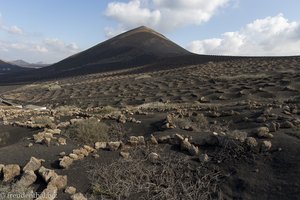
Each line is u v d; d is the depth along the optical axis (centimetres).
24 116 1884
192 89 3675
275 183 666
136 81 5550
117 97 3947
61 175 750
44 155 883
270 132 912
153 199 676
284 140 816
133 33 17338
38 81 10531
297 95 2578
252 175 705
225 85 3569
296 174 671
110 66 11781
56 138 1086
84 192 703
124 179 734
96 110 2130
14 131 1335
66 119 1641
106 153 863
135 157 825
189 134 1006
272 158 744
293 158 723
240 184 690
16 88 8562
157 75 6216
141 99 3444
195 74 5159
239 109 1670
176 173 750
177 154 826
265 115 1276
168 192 688
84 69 12125
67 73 11906
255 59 6675
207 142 854
